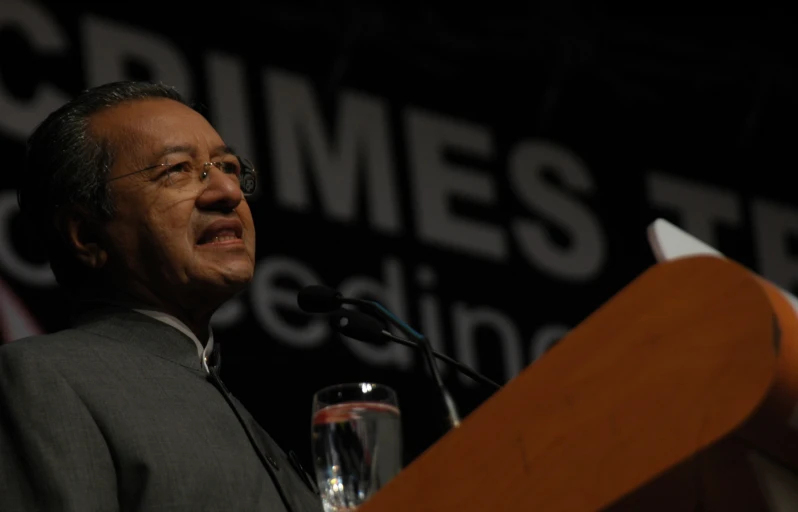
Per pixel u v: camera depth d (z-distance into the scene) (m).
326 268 9.28
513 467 2.10
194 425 3.64
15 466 3.35
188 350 4.02
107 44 8.70
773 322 1.87
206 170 4.14
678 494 2.19
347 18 9.91
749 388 1.87
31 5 8.44
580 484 2.02
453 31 10.45
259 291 8.92
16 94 8.23
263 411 8.66
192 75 9.03
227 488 3.49
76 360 3.67
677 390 1.95
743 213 11.12
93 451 3.38
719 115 11.25
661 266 2.03
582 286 10.39
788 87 11.46
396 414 3.29
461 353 9.75
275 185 9.22
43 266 8.02
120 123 4.15
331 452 3.20
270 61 9.44
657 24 11.23
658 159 10.95
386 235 9.66
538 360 2.13
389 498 2.22
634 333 2.03
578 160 10.66
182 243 4.00
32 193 4.24
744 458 2.11
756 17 11.49
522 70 10.64
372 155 9.75
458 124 10.25
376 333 3.67
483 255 10.05
